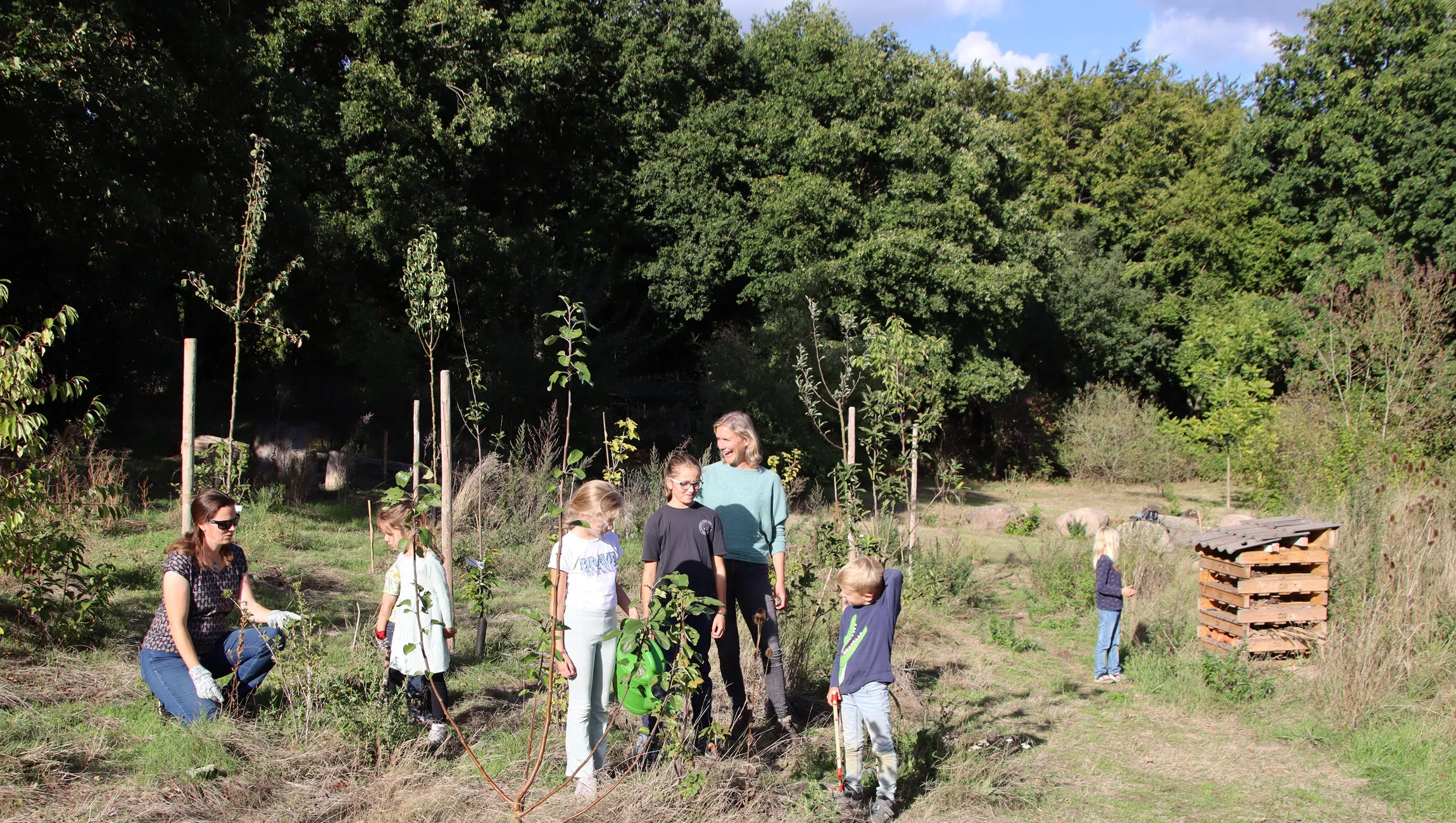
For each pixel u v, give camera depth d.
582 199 24.61
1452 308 20.44
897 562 9.86
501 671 6.43
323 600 8.05
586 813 4.13
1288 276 31.23
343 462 15.85
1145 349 32.19
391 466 17.67
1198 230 32.25
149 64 14.17
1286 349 24.75
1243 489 24.30
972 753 5.41
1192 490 25.48
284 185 16.59
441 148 19.81
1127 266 33.28
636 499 13.41
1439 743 5.71
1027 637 8.80
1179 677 7.06
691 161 24.25
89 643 6.13
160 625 5.00
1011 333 29.72
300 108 17.66
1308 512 12.00
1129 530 12.73
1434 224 25.31
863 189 23.77
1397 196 26.23
